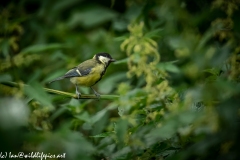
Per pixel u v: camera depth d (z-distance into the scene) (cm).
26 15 1511
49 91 831
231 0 778
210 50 690
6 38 1229
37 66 1408
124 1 1500
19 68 1290
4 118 464
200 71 724
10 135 459
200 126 578
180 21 1110
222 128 530
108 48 1379
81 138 498
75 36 1527
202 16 997
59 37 1566
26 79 1255
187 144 651
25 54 1266
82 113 870
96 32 1541
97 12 1518
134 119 715
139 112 734
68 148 486
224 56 666
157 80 761
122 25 1326
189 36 1023
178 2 1094
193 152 529
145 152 681
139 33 746
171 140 674
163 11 1116
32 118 711
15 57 1148
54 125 1042
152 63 735
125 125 592
